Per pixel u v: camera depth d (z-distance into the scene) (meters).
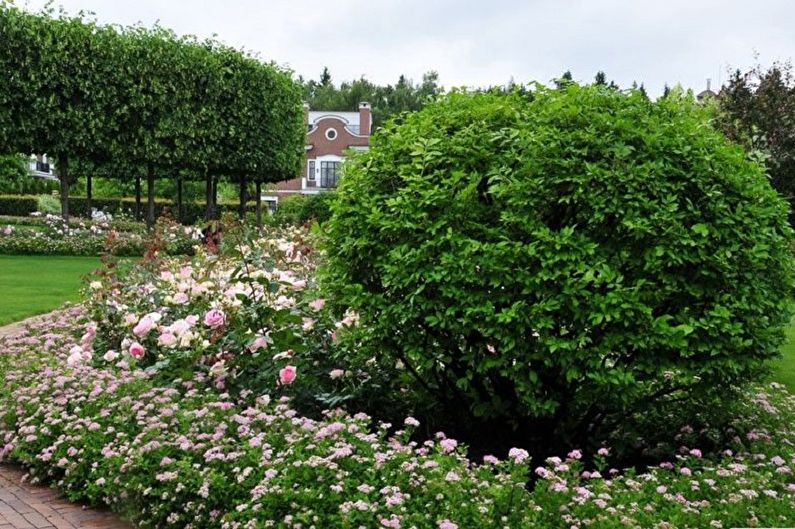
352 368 4.66
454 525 2.51
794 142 13.88
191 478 3.12
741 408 4.41
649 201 3.63
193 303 5.46
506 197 3.83
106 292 5.89
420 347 3.95
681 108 4.36
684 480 3.08
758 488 3.01
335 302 4.34
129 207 34.25
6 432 4.20
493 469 3.50
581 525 2.64
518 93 4.50
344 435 3.45
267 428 3.61
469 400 4.43
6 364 5.27
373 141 4.50
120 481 3.33
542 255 3.61
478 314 3.68
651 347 3.56
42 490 3.78
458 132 4.07
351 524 2.64
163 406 3.92
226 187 40.28
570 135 3.80
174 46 19.55
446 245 3.77
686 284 3.67
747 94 14.53
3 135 17.45
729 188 3.83
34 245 17.50
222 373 4.54
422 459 3.16
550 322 3.53
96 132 18.53
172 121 19.64
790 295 4.11
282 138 22.48
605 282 3.63
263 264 5.38
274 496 2.82
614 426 4.39
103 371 4.55
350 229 4.16
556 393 3.89
